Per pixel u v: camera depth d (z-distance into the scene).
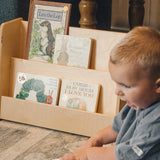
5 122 1.56
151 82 0.66
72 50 1.52
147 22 2.29
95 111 1.44
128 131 0.79
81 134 1.44
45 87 1.51
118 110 1.42
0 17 2.08
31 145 1.35
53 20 1.58
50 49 1.57
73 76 1.49
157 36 0.67
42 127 1.51
